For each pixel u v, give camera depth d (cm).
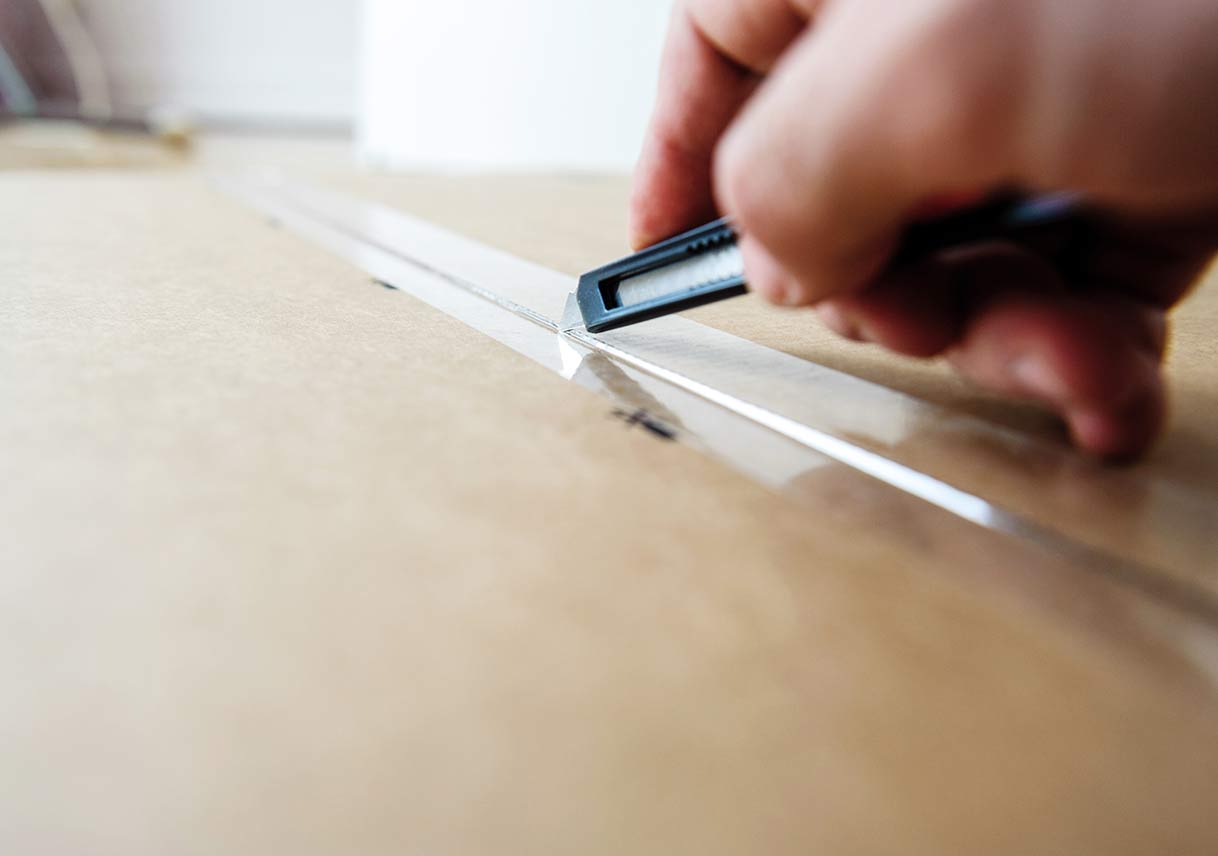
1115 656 19
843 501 25
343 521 22
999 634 19
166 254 54
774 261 25
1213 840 14
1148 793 15
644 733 16
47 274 46
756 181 23
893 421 31
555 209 99
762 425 30
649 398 32
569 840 13
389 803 14
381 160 255
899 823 14
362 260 57
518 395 31
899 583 21
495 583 19
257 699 16
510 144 239
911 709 17
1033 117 19
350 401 29
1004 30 19
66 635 17
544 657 17
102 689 16
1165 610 20
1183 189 20
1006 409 33
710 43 35
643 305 35
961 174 21
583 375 34
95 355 32
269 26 315
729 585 20
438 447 26
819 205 22
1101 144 19
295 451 25
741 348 40
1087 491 26
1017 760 16
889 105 20
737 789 15
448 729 15
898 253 26
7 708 15
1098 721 17
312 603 18
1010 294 28
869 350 40
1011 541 23
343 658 17
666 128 38
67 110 284
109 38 309
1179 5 18
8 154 188
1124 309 32
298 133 323
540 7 221
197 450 25
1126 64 19
